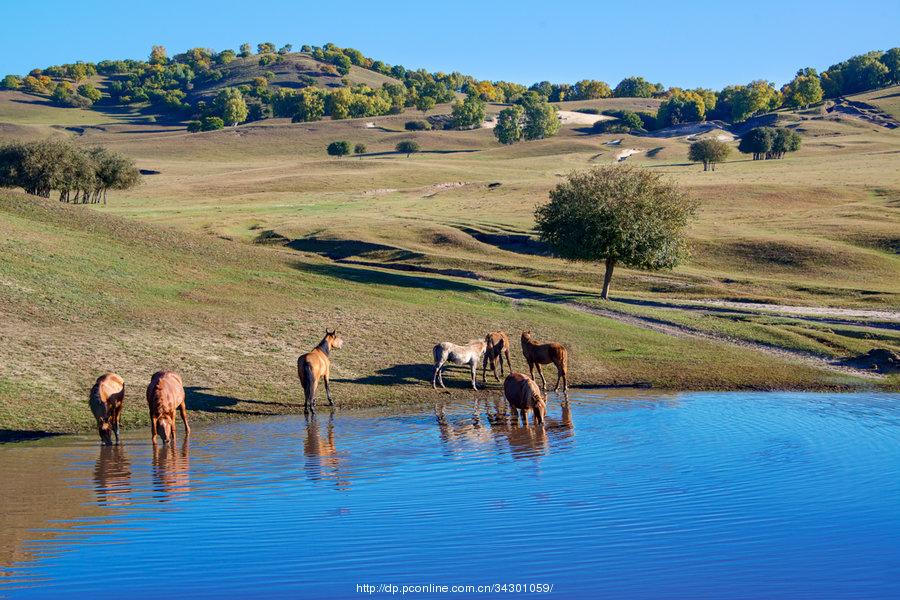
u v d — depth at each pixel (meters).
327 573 10.86
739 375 32.38
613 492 14.86
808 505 14.06
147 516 13.34
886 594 10.28
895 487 15.24
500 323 40.66
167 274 43.12
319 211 97.75
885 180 109.50
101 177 92.19
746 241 73.31
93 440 20.67
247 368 29.61
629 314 46.31
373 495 14.66
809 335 40.62
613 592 10.27
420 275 57.81
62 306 33.56
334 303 41.47
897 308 51.81
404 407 26.61
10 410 22.53
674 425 22.09
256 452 18.78
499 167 154.38
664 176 127.00
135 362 28.38
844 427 21.69
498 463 17.33
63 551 11.62
